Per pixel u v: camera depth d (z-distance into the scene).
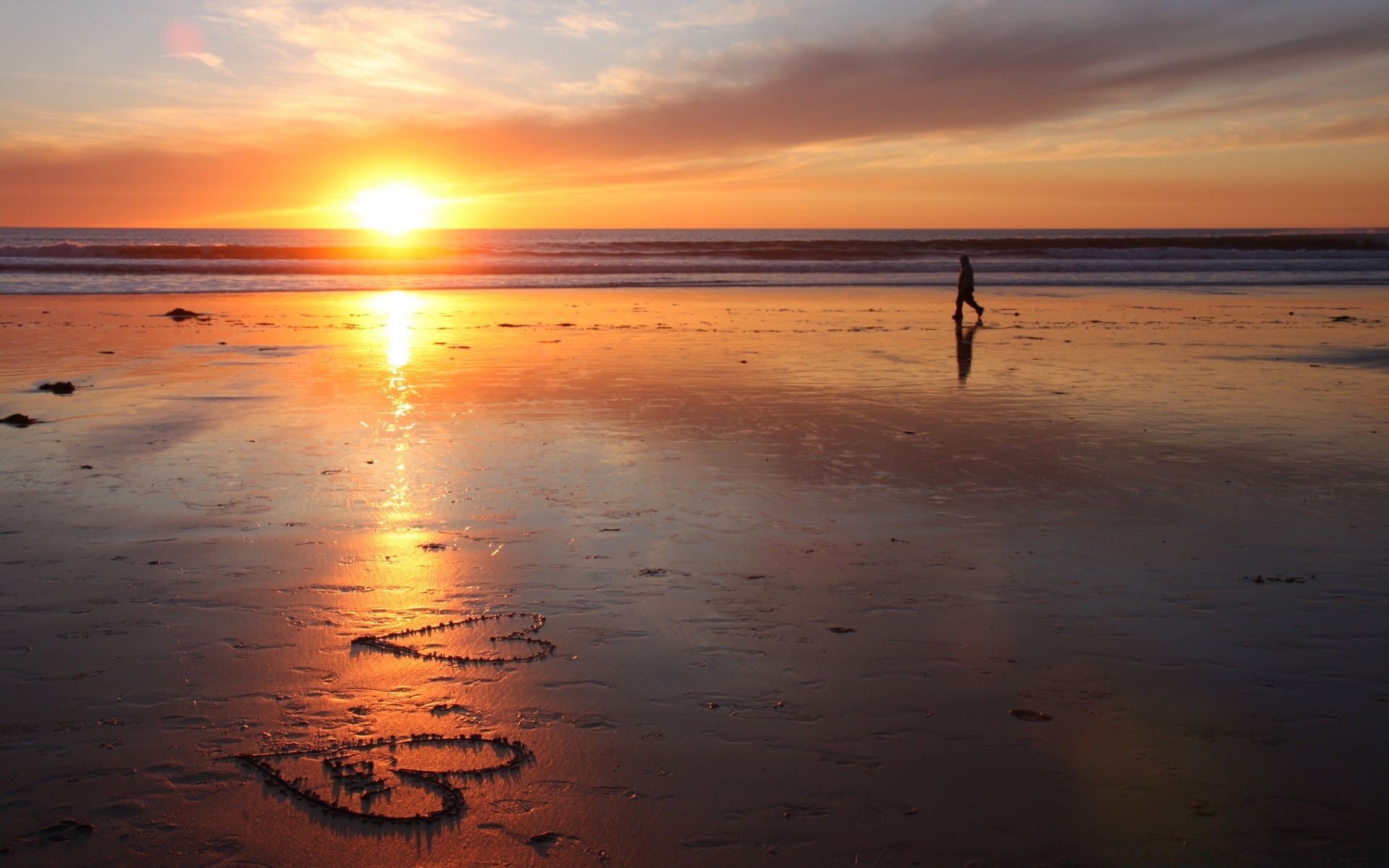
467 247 40.91
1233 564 4.83
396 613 4.13
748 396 9.80
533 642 3.85
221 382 10.22
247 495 5.89
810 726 3.19
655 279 29.52
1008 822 2.68
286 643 3.80
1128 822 2.69
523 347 13.62
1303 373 11.62
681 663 3.67
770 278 30.52
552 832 2.63
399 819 2.67
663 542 5.13
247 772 2.90
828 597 4.35
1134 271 33.97
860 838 2.60
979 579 4.61
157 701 3.32
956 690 3.46
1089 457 7.20
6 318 16.52
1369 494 6.16
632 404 9.31
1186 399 9.84
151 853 2.51
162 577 4.49
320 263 32.66
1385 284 28.94
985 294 25.41
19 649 3.70
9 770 2.87
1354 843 2.60
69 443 7.26
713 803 2.76
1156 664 3.69
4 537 5.03
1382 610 4.23
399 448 7.28
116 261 30.16
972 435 8.00
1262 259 39.12
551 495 6.00
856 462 6.99
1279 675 3.60
